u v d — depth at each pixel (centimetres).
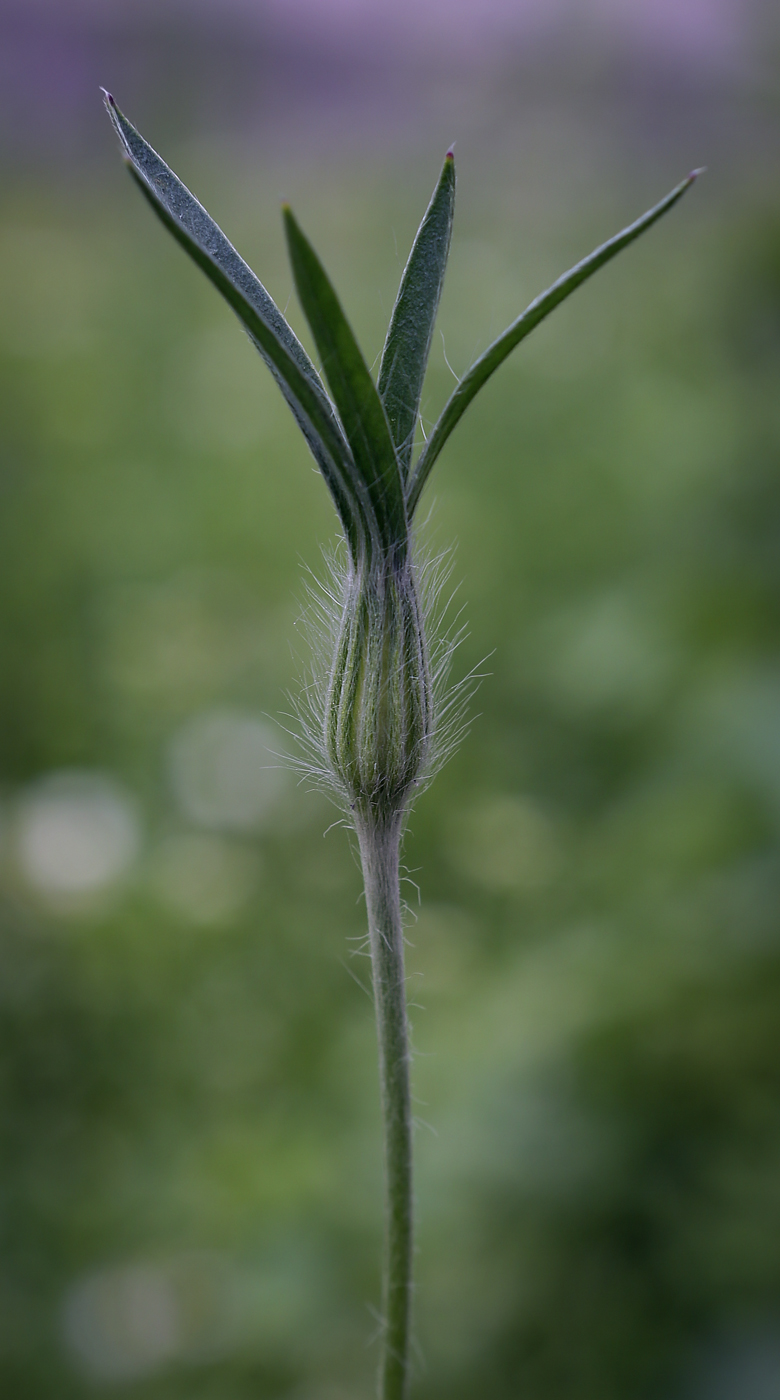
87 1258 38
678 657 46
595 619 49
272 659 58
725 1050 34
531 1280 33
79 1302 37
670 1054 34
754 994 34
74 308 97
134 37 109
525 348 85
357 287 94
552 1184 34
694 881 38
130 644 59
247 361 86
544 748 55
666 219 95
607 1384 32
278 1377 35
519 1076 35
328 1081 43
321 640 22
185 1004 46
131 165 17
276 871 51
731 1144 34
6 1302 37
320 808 52
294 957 48
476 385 19
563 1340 33
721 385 51
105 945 46
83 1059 44
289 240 17
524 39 94
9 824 50
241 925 48
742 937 35
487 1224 34
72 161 124
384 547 19
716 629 45
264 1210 38
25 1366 35
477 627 59
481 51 98
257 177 113
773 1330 32
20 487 74
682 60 84
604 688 46
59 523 70
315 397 18
